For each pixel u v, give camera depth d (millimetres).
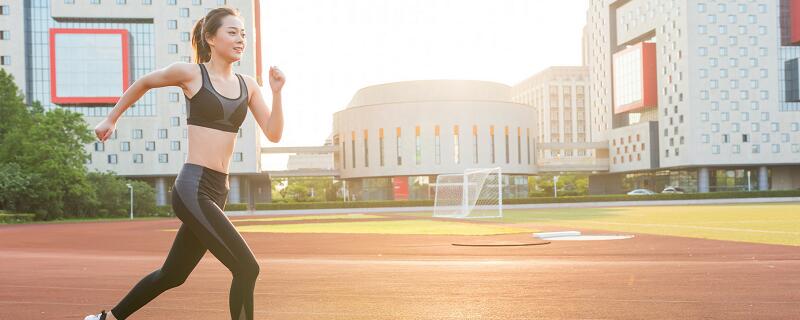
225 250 3506
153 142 77688
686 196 73062
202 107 3596
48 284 8727
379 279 8758
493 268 10070
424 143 86312
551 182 108750
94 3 76812
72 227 37906
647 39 107938
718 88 91500
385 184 89188
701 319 5527
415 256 13156
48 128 52500
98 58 75625
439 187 70250
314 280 8734
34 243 21797
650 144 99438
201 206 3510
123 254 15844
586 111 181875
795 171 97438
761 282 7945
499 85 99000
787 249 13586
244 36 3773
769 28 92500
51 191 51594
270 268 10625
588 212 46844
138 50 78500
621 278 8523
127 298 3803
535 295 7043
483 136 86812
